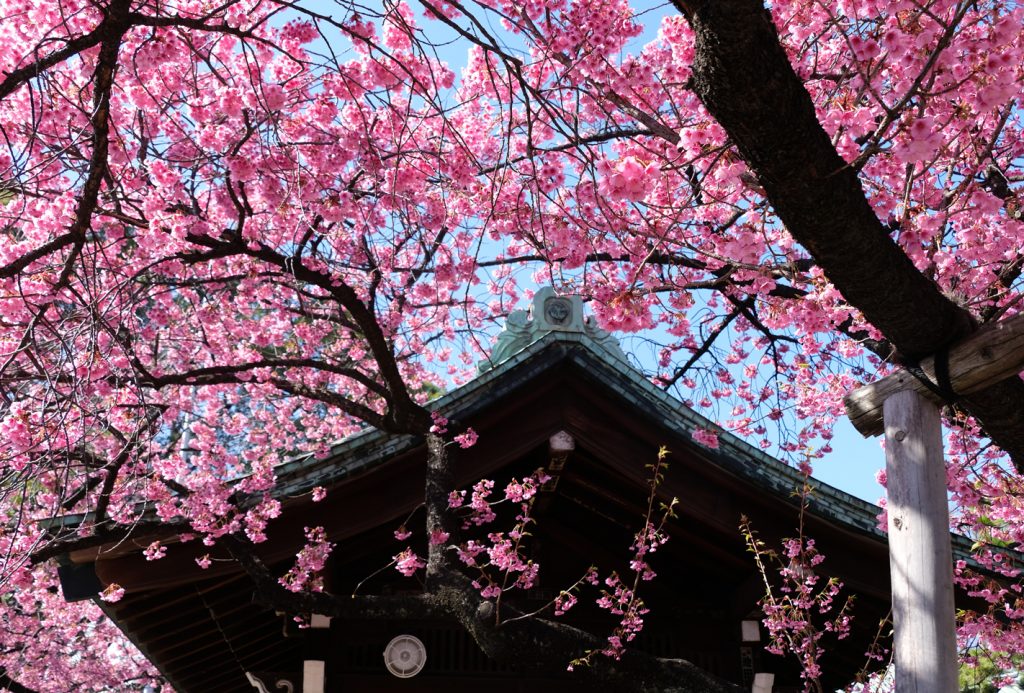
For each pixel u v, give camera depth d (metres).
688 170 5.11
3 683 13.23
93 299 4.99
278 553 5.64
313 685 5.72
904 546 4.02
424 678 5.93
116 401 6.07
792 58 5.05
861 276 3.77
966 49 3.81
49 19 5.34
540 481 5.61
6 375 5.49
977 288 5.62
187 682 7.35
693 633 6.33
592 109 6.04
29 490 6.30
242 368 6.02
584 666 4.87
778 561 6.03
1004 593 6.43
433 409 5.75
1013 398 4.27
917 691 3.79
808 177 3.41
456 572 5.12
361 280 7.58
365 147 5.94
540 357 5.87
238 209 5.66
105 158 4.57
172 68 6.04
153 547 5.43
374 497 5.78
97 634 14.84
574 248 5.44
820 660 7.32
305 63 5.05
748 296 7.06
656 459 5.93
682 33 5.50
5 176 4.71
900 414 4.19
